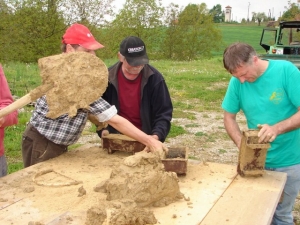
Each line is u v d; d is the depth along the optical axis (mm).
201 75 14789
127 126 2668
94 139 6699
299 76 2857
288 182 3100
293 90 2850
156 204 2156
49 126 2980
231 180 2551
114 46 24859
